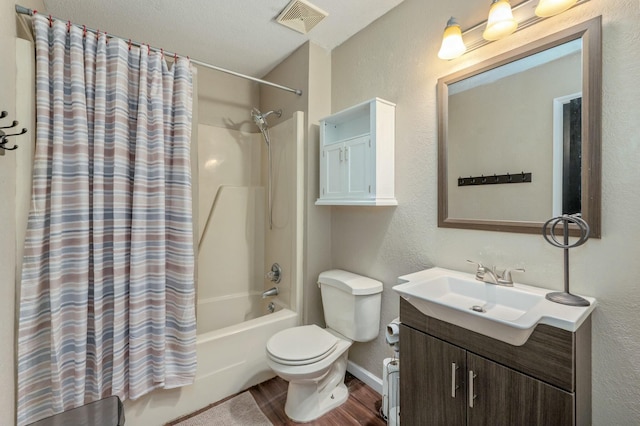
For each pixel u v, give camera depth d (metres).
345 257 2.17
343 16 1.87
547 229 1.18
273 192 2.53
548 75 1.18
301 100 2.23
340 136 2.09
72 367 1.34
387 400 1.62
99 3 1.70
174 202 1.62
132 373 1.46
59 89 1.31
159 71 1.57
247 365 1.91
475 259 1.43
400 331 1.32
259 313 2.61
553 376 0.89
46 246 1.29
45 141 1.28
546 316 0.91
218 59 2.41
